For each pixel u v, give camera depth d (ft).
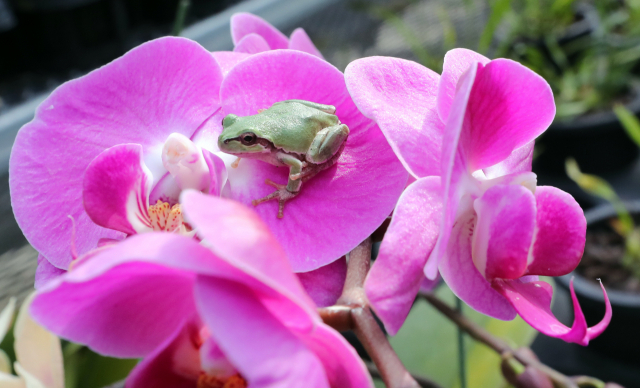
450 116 0.58
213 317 0.48
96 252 0.52
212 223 0.49
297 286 0.50
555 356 1.69
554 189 0.67
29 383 0.69
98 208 0.63
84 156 0.68
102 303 0.55
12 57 1.64
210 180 0.67
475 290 0.67
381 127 0.63
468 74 0.57
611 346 1.60
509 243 0.64
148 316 0.57
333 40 1.90
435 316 1.23
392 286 0.59
